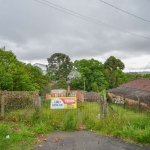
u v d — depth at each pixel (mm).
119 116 9430
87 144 6773
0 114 11008
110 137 7660
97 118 9578
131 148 6418
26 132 7668
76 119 9734
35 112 10070
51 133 8289
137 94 20531
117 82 50219
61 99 11086
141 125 8430
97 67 48906
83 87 47125
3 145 6148
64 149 6246
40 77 26406
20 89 18031
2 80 16375
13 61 18906
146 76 50219
